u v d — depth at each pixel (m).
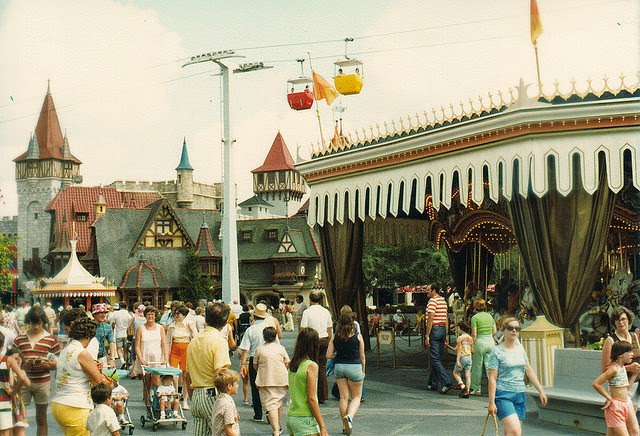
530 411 13.03
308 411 8.20
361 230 20.02
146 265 70.31
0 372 9.04
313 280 76.31
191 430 12.19
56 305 55.22
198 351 8.78
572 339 14.34
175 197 104.44
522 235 14.80
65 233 82.06
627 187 16.64
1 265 73.56
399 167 17.39
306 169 20.19
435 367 15.63
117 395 11.85
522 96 14.06
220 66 30.70
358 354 11.35
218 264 74.44
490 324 14.84
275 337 11.18
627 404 8.80
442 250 55.09
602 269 19.05
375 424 12.14
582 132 13.91
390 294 73.38
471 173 15.48
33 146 108.31
